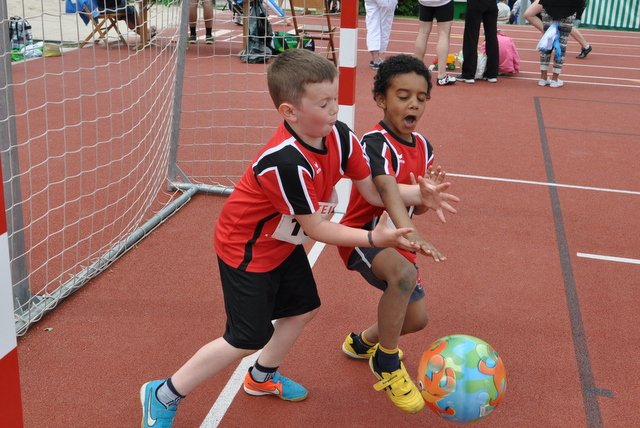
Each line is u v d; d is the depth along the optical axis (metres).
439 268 4.46
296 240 2.57
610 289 4.23
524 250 4.78
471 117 8.70
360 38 15.61
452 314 3.88
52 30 13.00
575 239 5.00
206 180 6.04
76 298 3.95
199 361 2.63
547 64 10.83
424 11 10.18
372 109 8.90
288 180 2.36
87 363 3.32
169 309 3.86
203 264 4.45
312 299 2.82
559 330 3.74
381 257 2.75
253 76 10.38
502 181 6.26
